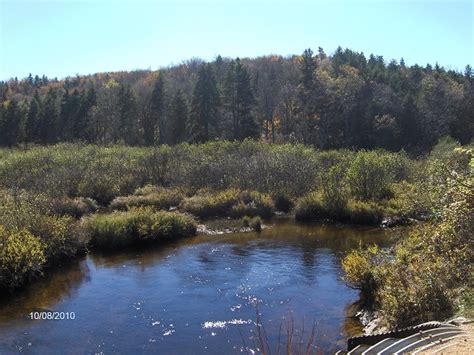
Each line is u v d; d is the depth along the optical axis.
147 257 15.46
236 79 56.44
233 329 9.73
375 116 53.50
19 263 12.38
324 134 57.16
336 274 13.32
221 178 26.62
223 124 60.12
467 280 8.98
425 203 15.80
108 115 65.25
